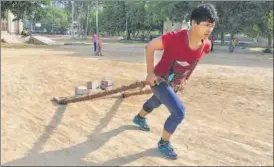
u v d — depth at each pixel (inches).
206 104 299.0
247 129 231.3
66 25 4067.4
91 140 196.7
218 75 510.6
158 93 179.8
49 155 173.6
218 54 1219.2
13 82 361.7
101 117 243.0
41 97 299.1
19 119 231.5
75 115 246.1
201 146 195.3
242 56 1133.1
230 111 278.1
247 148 195.5
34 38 1475.1
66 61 632.4
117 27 3058.6
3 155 170.6
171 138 205.9
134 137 203.9
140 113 216.2
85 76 430.6
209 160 176.2
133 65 596.7
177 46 170.6
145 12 2536.9
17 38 1469.0
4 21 1728.6
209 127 231.3
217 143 201.0
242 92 361.4
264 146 199.3
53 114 246.8
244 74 539.5
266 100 324.8
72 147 185.3
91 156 174.1
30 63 566.6
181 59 174.4
